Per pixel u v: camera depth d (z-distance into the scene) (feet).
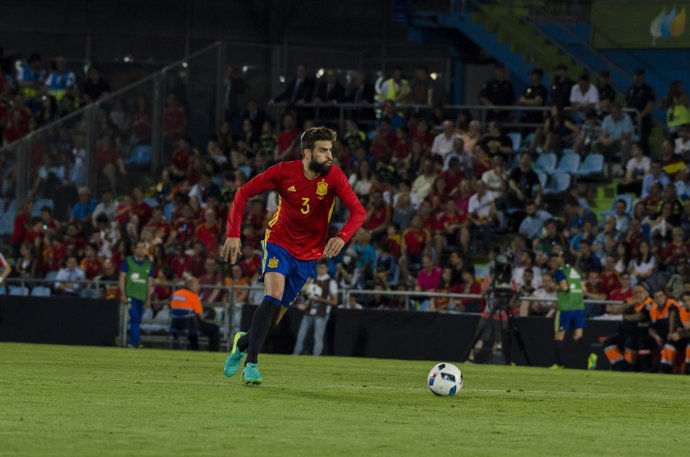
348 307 171.63
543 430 54.34
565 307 152.35
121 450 42.75
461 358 163.02
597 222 181.78
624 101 210.79
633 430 55.98
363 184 198.90
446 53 259.39
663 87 225.35
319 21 264.52
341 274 177.58
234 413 56.75
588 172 198.29
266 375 93.45
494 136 204.33
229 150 221.05
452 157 194.29
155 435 47.37
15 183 203.21
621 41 228.02
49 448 42.68
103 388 69.67
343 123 224.12
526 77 232.12
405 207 189.16
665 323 148.36
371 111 223.92
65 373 86.28
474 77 250.78
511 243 180.86
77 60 265.13
